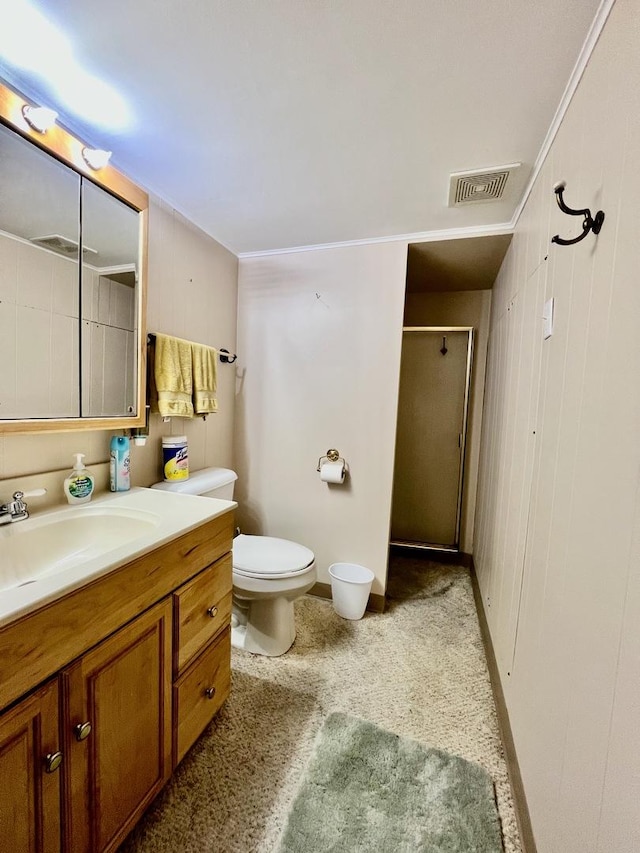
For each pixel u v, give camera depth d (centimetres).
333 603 212
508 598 140
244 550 178
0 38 92
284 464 227
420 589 239
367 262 204
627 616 56
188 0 81
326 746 123
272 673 157
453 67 95
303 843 95
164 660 100
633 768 52
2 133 100
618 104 69
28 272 111
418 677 158
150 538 95
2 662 63
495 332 228
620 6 70
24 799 67
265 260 222
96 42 92
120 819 87
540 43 87
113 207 132
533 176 138
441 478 285
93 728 80
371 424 210
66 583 73
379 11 83
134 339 143
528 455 124
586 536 74
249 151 133
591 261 79
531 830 91
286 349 222
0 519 101
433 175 143
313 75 100
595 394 73
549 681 89
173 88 106
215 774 113
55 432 116
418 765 118
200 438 201
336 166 140
